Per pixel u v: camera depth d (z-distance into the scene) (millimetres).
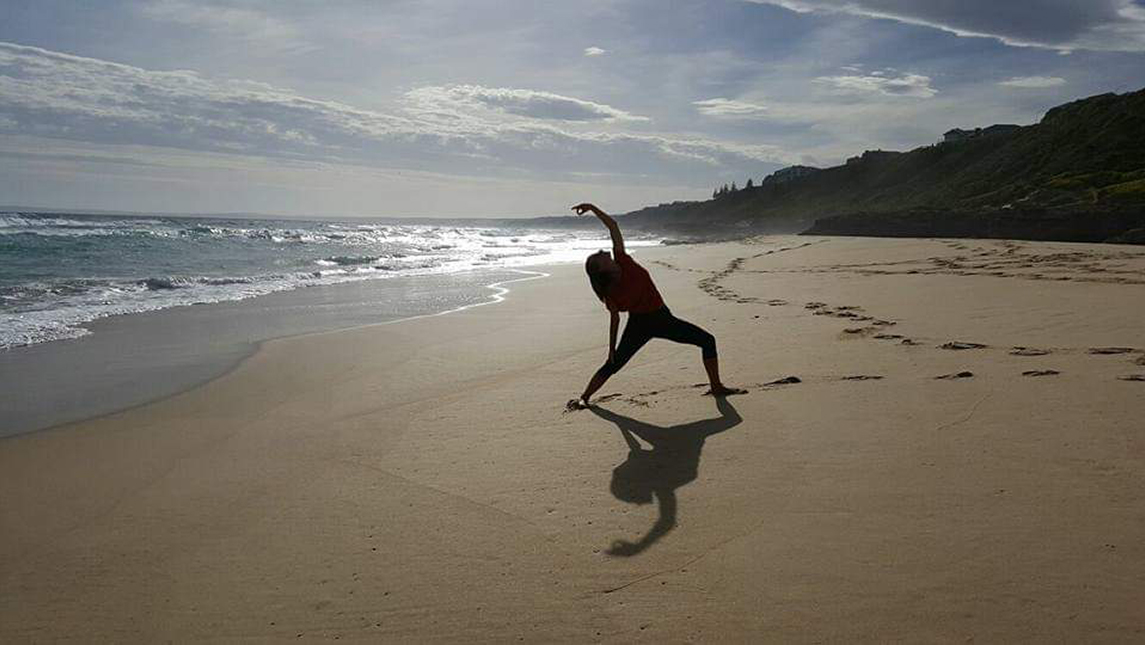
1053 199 43938
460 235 79750
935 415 5406
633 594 3344
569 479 4754
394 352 9758
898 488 4207
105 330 11562
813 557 3529
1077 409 5273
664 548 3746
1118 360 6629
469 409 6621
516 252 43469
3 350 9898
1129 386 5754
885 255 25031
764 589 3291
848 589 3232
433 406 6809
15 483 5133
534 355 9203
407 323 12461
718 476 4613
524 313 13664
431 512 4379
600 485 4617
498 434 5809
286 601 3479
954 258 21875
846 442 5008
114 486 5047
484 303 15516
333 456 5504
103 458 5629
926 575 3287
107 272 20656
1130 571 3182
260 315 13516
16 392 7695
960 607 3031
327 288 18766
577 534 3971
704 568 3518
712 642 2949
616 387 7098
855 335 8844
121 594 3629
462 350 9758
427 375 8281
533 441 5570
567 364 8469
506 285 19875
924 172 91625
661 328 6383
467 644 3062
